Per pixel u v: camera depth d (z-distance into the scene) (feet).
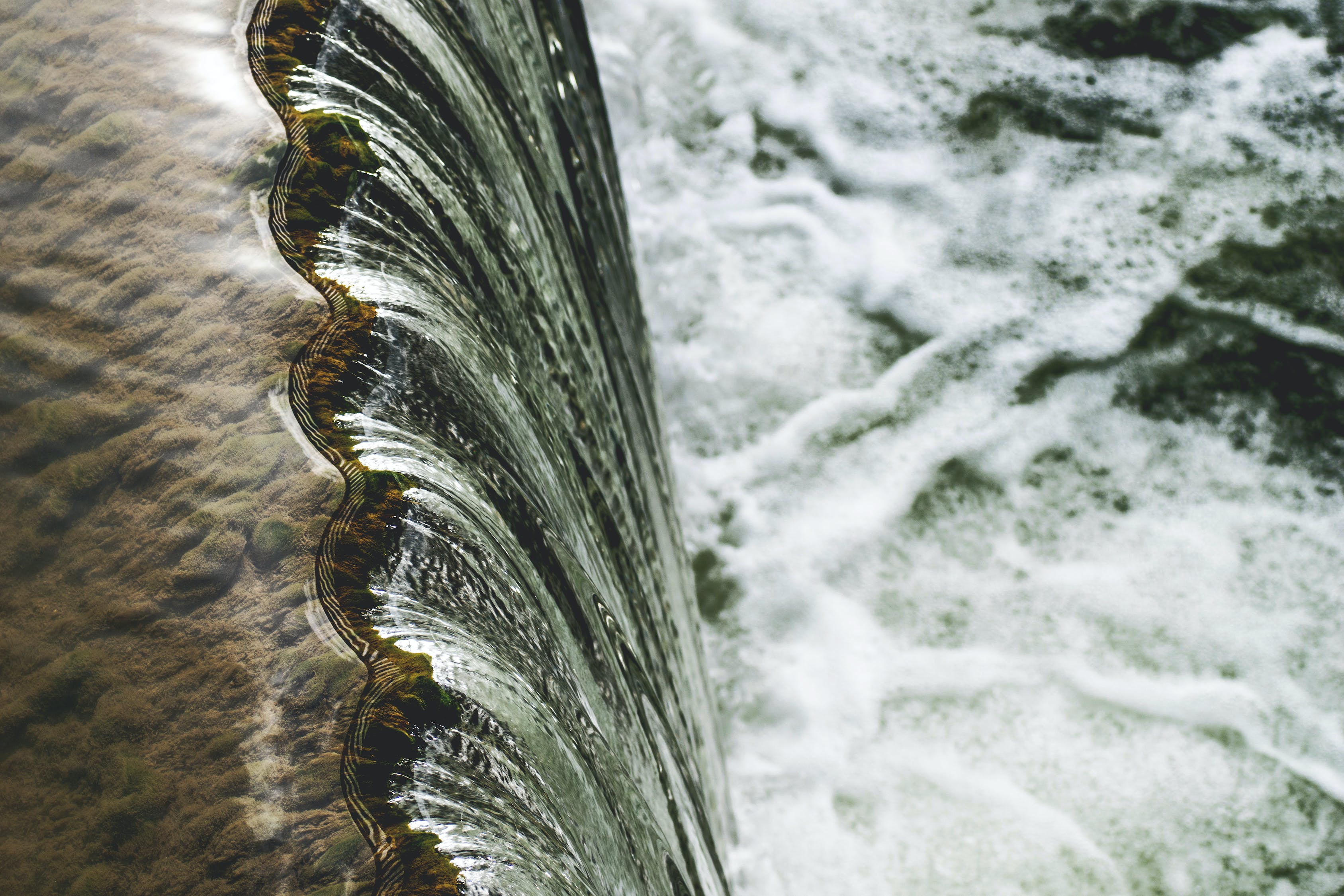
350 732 17.95
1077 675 25.20
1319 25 31.45
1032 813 23.77
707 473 28.68
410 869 17.75
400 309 18.93
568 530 19.83
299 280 18.86
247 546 18.31
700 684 23.32
